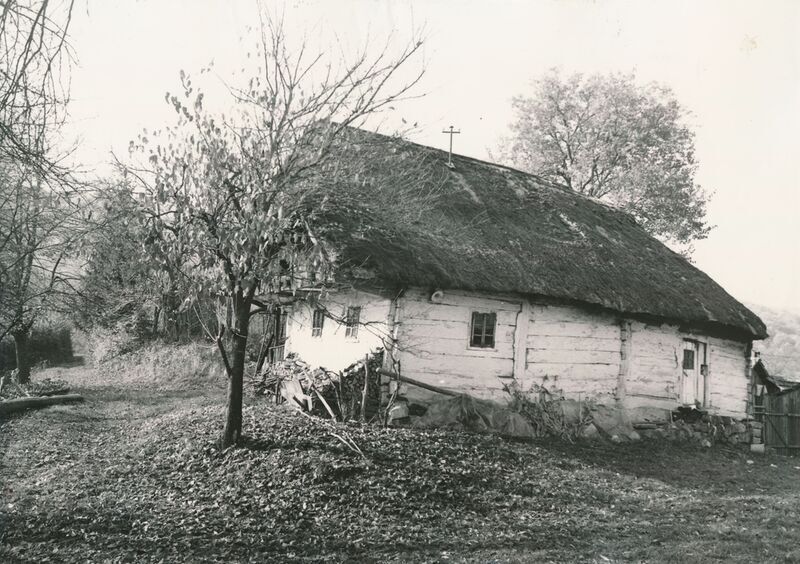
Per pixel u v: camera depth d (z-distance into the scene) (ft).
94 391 63.67
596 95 105.91
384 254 38.29
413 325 41.06
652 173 100.48
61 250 35.37
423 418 39.32
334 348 47.16
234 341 32.65
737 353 59.31
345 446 31.86
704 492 35.04
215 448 32.37
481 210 50.93
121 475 30.45
